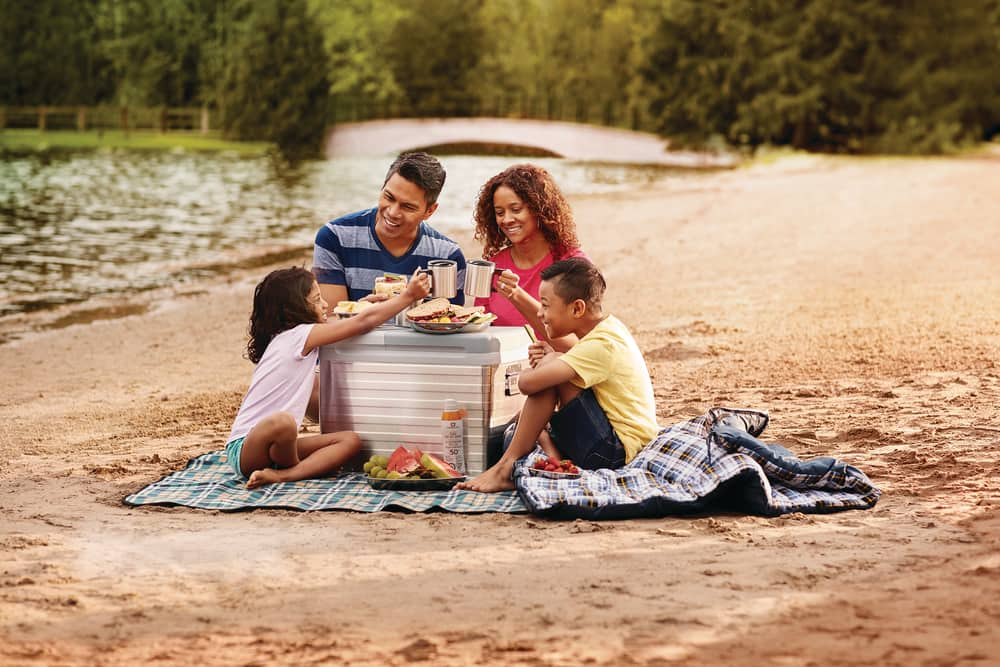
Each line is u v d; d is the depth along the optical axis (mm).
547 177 6660
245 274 18969
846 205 25969
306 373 6199
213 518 5465
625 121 74688
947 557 4457
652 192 33188
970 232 19141
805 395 8086
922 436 6664
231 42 72812
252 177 45281
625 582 4301
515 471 5773
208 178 44281
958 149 60062
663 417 7539
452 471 6039
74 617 4020
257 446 6000
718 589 4176
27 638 3799
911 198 27219
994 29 62344
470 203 32562
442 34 80688
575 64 84500
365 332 6207
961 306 11656
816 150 61438
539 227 6660
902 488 5656
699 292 13984
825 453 6484
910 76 59406
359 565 4617
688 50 65125
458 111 75000
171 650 3678
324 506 5605
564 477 5664
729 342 10492
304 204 33625
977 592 3996
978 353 9219
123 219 28781
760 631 3721
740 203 27906
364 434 6316
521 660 3531
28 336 13148
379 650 3654
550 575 4430
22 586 4363
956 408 7352
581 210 27250
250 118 67938
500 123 66312
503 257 6840
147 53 78750
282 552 4828
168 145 65375
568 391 5910
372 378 6254
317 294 6418
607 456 5867
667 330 11344
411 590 4273
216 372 10672
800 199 28375
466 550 4824
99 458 6973
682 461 5629
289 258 21219
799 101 58969
